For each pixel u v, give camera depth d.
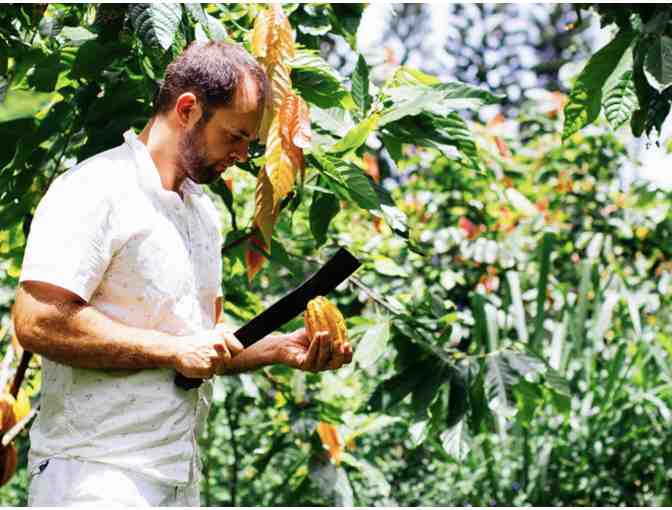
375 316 3.34
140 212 2.01
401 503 4.58
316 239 2.90
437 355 3.03
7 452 2.56
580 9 2.82
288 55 2.40
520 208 4.59
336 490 3.48
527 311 4.81
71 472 1.99
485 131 4.76
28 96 2.81
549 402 4.04
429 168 5.17
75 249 1.94
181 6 2.40
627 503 4.49
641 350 4.46
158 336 1.96
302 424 3.48
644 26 2.43
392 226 2.66
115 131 2.60
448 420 2.97
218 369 2.21
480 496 4.57
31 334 1.94
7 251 3.04
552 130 5.27
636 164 5.09
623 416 4.60
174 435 2.04
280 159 2.25
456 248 4.89
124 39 2.47
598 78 2.49
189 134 2.06
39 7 2.62
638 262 4.94
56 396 2.03
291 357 2.19
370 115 2.64
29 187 2.73
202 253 2.14
